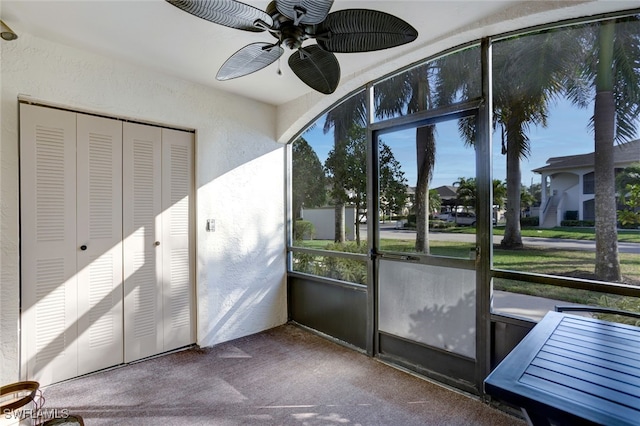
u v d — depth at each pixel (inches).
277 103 139.1
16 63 83.6
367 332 113.2
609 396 37.1
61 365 92.7
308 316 138.2
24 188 87.1
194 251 120.4
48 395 86.1
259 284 136.6
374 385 93.2
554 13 71.9
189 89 115.6
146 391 89.2
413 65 101.3
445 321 94.4
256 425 75.5
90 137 97.8
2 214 82.3
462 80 91.7
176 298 115.9
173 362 106.9
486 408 81.9
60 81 89.8
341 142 124.1
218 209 123.7
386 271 109.0
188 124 115.3
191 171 119.7
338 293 125.3
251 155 133.9
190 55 96.3
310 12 52.0
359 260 117.4
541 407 36.3
